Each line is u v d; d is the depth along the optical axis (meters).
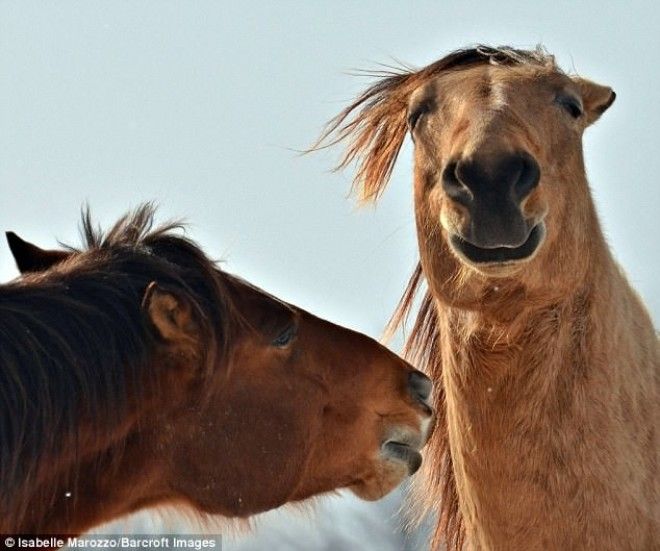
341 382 9.80
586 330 9.94
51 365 8.39
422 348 11.29
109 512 8.95
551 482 9.91
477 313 9.94
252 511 9.38
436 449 11.13
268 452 9.41
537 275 9.62
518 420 9.97
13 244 9.91
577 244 9.77
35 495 8.48
